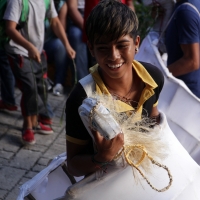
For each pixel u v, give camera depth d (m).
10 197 3.08
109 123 1.43
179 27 2.84
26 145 3.79
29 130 3.82
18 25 3.54
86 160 1.63
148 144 1.57
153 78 1.76
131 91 1.72
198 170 1.73
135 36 1.61
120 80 1.66
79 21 4.80
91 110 1.45
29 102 3.74
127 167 1.62
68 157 1.74
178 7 2.87
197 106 2.47
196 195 1.70
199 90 3.03
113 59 1.56
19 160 3.58
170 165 1.68
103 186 1.64
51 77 5.21
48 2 3.67
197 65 2.87
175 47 2.93
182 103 2.51
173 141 1.78
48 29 4.60
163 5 3.18
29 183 1.98
